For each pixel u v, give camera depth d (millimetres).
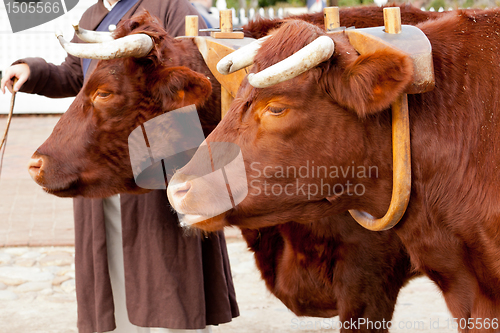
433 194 2029
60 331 3637
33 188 6883
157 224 2770
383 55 1768
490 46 2059
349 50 1899
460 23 2123
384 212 2082
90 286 2949
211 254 2939
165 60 2566
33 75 3080
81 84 3309
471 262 2033
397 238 2566
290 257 2709
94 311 2957
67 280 4426
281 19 2836
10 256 4887
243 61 1976
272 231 2861
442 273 2109
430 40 2074
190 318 2803
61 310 3936
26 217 5887
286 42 1943
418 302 4023
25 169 7660
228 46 2482
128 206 2795
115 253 3031
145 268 2797
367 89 1784
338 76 1865
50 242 5148
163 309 2781
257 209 2014
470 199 1990
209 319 2949
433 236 2059
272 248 2887
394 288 2639
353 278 2568
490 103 2004
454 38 2084
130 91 2529
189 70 2424
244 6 17531
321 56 1800
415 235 2092
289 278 2736
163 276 2775
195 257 2811
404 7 2803
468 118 2004
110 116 2551
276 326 3707
